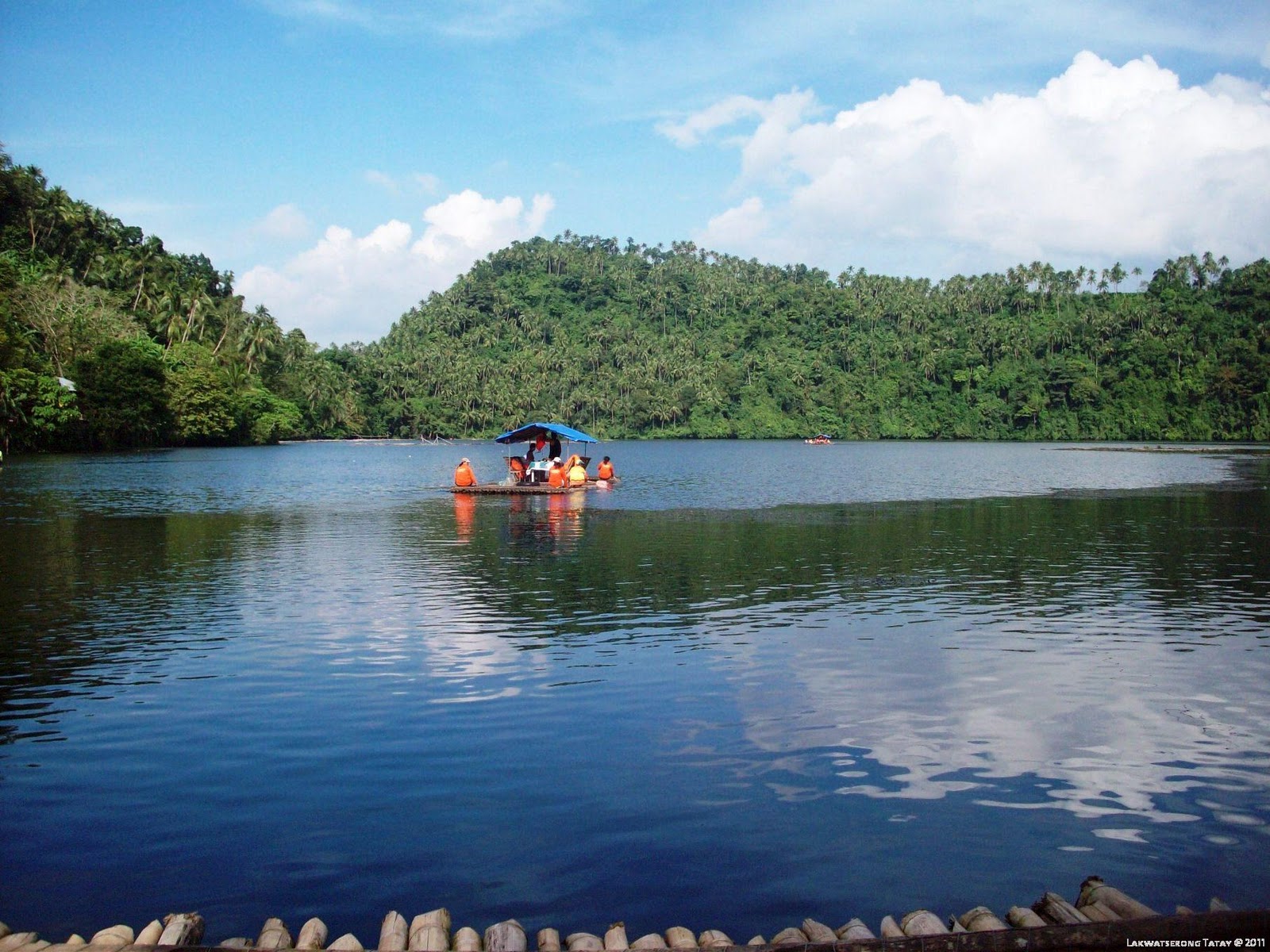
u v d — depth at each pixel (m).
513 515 39.22
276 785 10.12
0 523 35.59
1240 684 13.86
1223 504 45.19
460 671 14.51
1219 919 7.21
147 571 24.11
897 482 63.91
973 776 10.41
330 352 198.88
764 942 7.27
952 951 6.98
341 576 23.42
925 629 17.45
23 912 7.74
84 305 110.56
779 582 22.56
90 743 11.40
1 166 130.38
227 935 7.43
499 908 7.82
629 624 17.86
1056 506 44.12
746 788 10.05
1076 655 15.51
